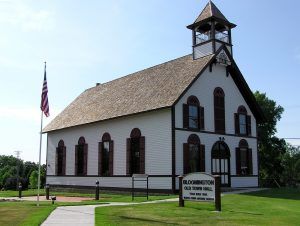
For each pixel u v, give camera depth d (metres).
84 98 45.97
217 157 32.38
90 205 20.23
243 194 27.27
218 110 33.06
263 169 57.75
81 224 13.09
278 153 56.84
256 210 18.67
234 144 34.09
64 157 41.84
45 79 22.86
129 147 32.66
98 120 35.97
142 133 31.50
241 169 34.50
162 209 18.00
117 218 14.77
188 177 19.20
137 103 32.84
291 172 99.00
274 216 16.61
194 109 30.97
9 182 56.19
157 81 34.28
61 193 35.94
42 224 13.11
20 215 15.61
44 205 20.30
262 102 56.72
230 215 16.34
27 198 30.17
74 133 40.78
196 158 30.48
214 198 18.08
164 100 29.80
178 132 29.14
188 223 13.87
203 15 33.50
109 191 34.44
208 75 32.69
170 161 28.67
